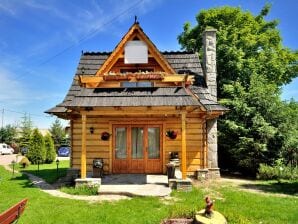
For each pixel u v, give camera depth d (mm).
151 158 15680
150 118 15711
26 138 45219
